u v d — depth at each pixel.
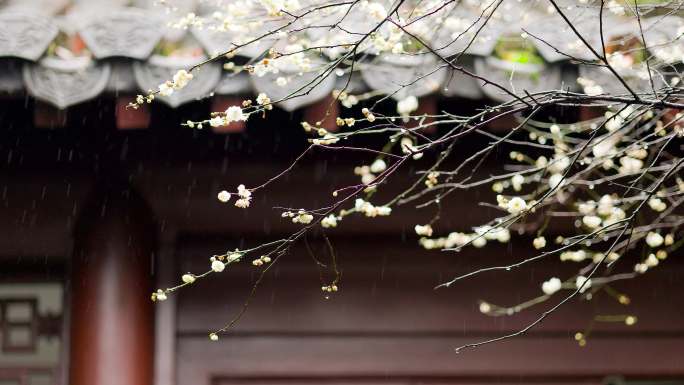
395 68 3.23
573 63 3.23
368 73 3.23
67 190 4.30
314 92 3.21
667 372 4.52
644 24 3.36
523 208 2.88
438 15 3.30
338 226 4.45
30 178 4.32
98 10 3.77
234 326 4.47
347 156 4.35
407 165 4.37
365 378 4.48
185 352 4.45
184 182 4.33
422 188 4.39
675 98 3.08
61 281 4.44
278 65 3.00
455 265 4.52
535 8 3.64
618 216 3.32
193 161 4.31
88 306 4.12
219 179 4.34
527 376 4.50
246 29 3.12
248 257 4.48
